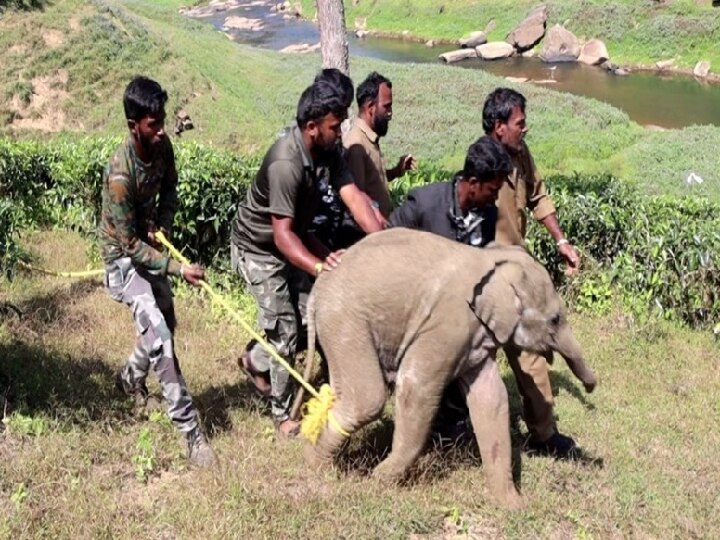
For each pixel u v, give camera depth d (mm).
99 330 7820
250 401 6453
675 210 10273
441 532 4859
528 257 5211
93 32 33062
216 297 5590
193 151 11125
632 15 44000
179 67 33344
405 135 29312
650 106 35438
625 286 9734
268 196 5457
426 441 5223
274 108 33531
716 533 5094
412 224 5633
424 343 4988
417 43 51281
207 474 5160
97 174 11922
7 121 29859
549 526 4961
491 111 5742
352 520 4762
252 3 67375
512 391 7199
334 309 5094
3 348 6816
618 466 5898
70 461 5156
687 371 8141
